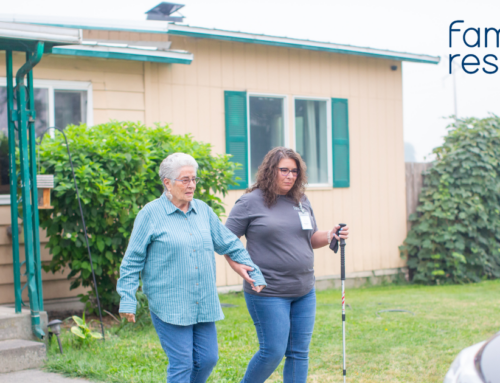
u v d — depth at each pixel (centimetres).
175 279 340
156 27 835
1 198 719
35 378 476
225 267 918
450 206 1044
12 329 539
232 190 926
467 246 1069
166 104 864
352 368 500
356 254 1047
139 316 639
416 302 820
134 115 837
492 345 290
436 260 1064
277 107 983
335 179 1026
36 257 565
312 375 481
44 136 689
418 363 511
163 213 347
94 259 659
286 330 374
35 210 566
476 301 827
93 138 669
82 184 633
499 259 1109
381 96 1084
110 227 677
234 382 456
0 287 721
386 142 1088
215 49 912
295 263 377
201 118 897
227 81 923
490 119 1095
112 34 852
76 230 646
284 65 980
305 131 1014
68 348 545
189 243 344
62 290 764
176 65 873
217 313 353
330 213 1020
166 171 347
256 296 378
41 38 528
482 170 1052
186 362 336
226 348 557
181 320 338
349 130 1046
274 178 385
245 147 935
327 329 638
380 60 1081
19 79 560
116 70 822
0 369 493
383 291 962
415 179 1116
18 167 657
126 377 459
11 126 575
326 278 1012
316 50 989
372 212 1067
